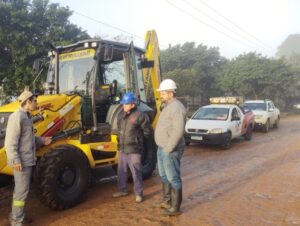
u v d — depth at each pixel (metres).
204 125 12.80
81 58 7.62
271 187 7.39
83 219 5.65
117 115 7.24
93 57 7.36
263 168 9.26
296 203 6.34
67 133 6.73
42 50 15.88
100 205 6.34
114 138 7.29
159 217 5.71
